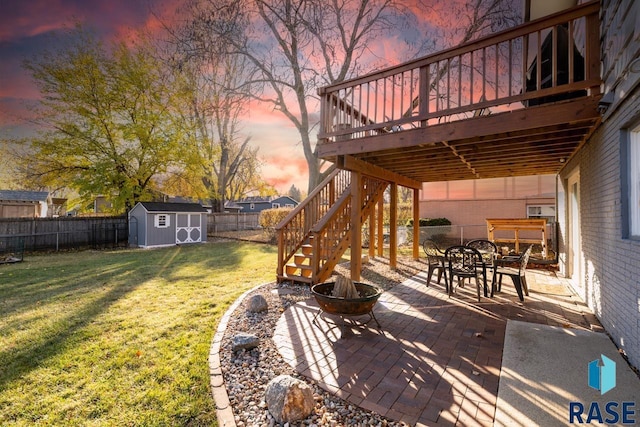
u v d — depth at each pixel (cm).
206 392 234
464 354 289
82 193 1323
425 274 661
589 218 420
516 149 485
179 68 1370
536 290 529
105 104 1350
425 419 199
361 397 223
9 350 306
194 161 1508
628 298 274
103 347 311
